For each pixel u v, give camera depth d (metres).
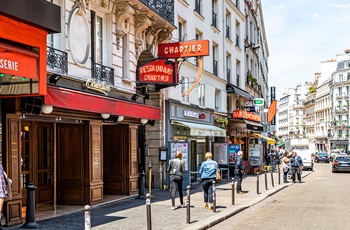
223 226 11.12
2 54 8.18
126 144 15.98
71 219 11.02
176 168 13.38
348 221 11.69
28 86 9.24
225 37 29.69
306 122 138.25
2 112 9.95
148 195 8.66
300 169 26.25
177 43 17.69
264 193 18.39
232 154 26.28
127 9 14.70
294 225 11.15
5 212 9.75
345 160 37.56
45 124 12.59
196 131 20.23
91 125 13.33
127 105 13.93
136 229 9.86
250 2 41.06
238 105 34.12
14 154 10.04
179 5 21.19
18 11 8.37
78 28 12.71
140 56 17.89
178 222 10.92
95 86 12.88
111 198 15.09
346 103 99.00
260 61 52.50
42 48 9.19
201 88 24.80
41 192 12.32
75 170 13.31
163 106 19.53
